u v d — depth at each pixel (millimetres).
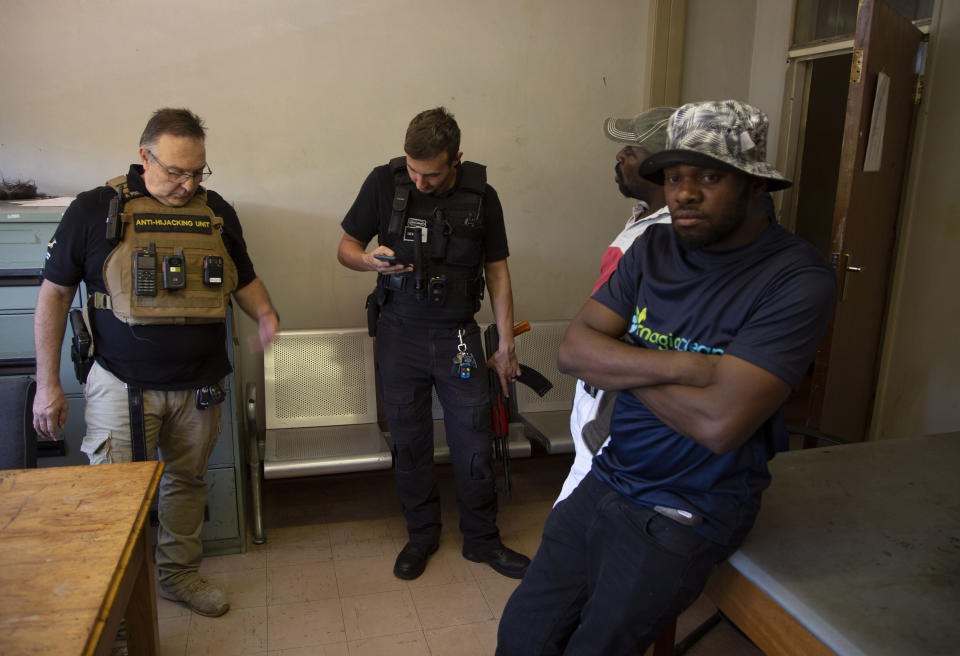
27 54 2682
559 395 3287
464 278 2363
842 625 1188
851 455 1851
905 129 3141
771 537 1451
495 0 3176
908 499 1617
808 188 5461
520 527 2914
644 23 3432
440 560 2639
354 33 3027
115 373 2012
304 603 2363
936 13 3074
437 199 2305
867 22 2602
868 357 3377
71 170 2807
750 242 1230
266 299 2281
